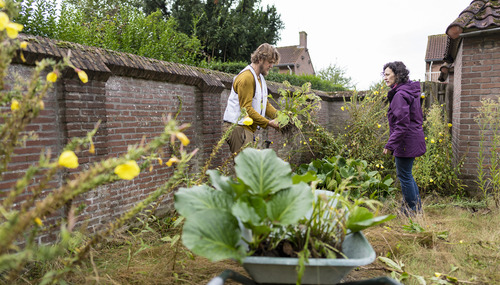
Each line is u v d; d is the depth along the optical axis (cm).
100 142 315
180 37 646
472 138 475
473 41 464
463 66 473
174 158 129
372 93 651
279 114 353
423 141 390
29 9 321
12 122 116
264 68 366
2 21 104
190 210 132
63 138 288
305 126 676
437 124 540
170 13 1848
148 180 390
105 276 227
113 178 109
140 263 259
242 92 348
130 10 568
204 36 1753
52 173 107
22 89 250
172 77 414
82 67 290
